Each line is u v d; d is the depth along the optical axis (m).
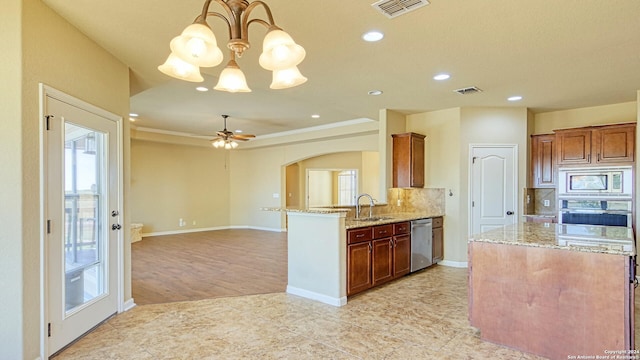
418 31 2.89
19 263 2.30
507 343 2.80
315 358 2.63
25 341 2.32
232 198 11.04
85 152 3.03
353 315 3.51
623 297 2.37
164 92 5.38
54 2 2.46
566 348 2.55
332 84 4.37
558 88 4.50
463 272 5.25
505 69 3.80
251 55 3.39
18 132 2.30
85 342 2.87
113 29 2.86
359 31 2.89
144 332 3.08
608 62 3.58
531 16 2.63
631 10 2.52
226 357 2.65
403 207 6.11
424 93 4.76
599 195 4.95
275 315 3.52
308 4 2.46
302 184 10.88
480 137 5.55
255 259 6.31
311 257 4.06
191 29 1.59
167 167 9.62
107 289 3.32
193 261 6.14
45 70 2.52
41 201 2.47
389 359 2.62
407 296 4.11
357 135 8.27
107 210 3.31
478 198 5.57
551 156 5.55
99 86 3.18
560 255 2.60
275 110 6.68
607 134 4.94
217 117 7.38
